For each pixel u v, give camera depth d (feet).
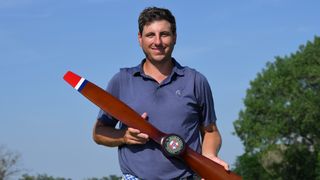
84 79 15.40
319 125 157.89
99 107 15.44
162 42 15.58
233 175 15.35
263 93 168.25
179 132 15.48
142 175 15.31
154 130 15.26
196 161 15.30
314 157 164.96
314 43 165.48
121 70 16.20
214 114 16.28
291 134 165.27
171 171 15.31
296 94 162.50
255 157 185.26
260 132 164.04
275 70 168.66
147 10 15.87
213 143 16.24
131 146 15.53
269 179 176.55
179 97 15.66
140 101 15.62
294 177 168.14
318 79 160.45
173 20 15.85
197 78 15.96
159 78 15.89
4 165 165.68
